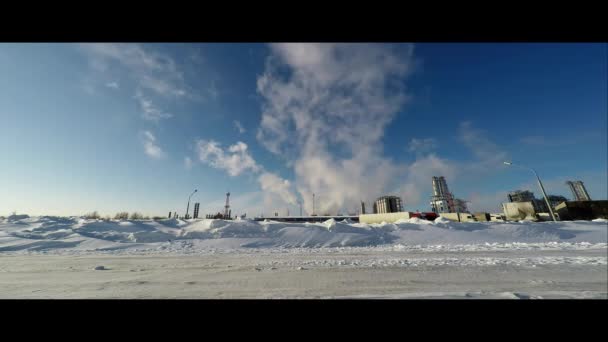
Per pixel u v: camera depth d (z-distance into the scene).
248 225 17.34
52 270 7.22
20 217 20.98
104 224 17.83
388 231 18.12
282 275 6.29
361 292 4.80
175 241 14.94
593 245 12.32
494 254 9.65
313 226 18.11
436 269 6.88
